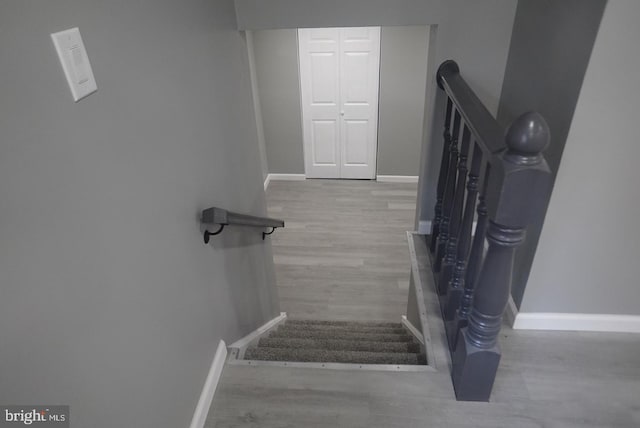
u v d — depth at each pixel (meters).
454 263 1.84
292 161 5.41
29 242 0.69
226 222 1.49
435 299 1.98
